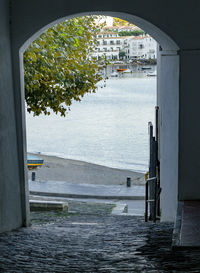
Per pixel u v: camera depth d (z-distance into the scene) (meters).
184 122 7.79
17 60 7.79
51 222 10.02
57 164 33.62
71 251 5.36
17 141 8.03
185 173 7.90
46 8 7.62
